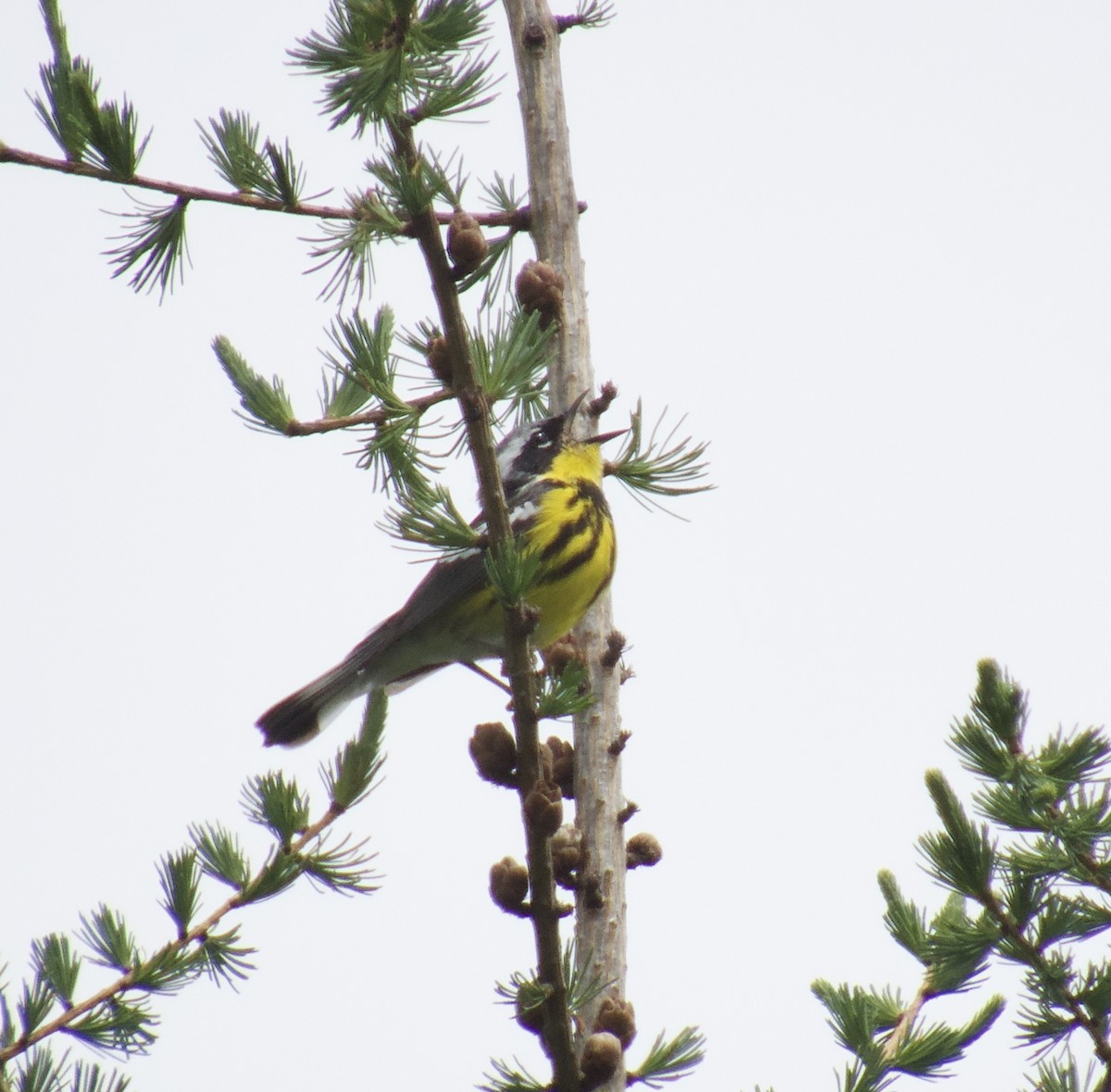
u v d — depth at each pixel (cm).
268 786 884
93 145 917
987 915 724
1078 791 717
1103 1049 693
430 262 787
